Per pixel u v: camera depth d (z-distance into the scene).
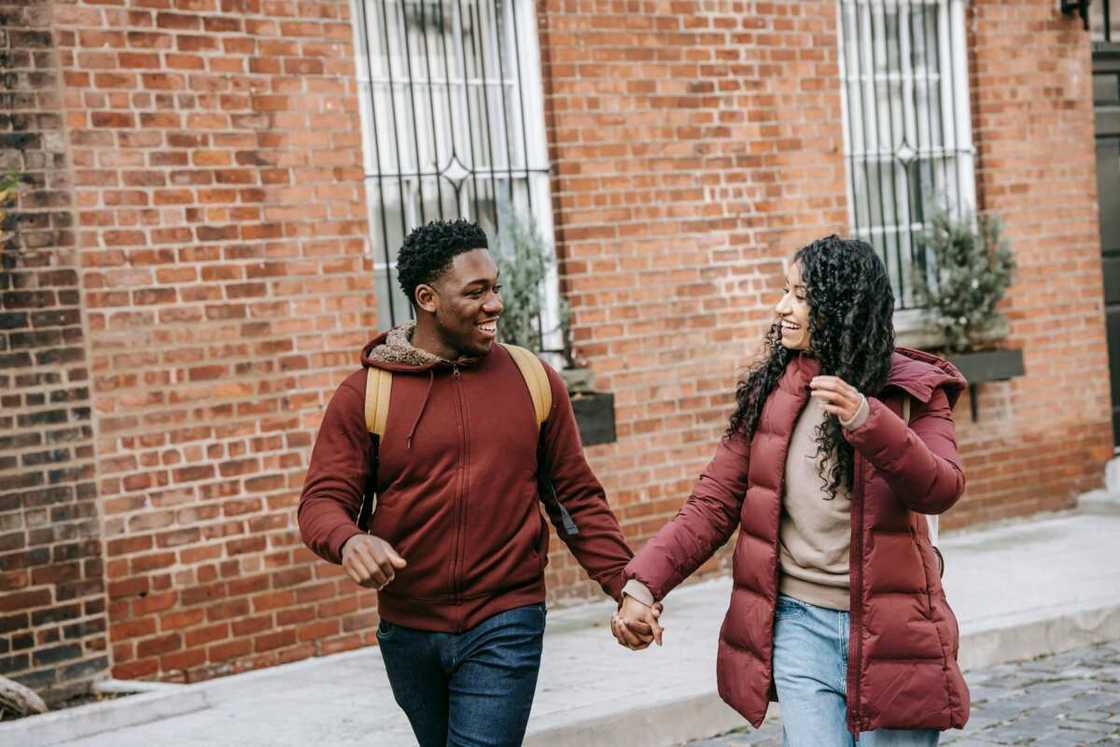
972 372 9.30
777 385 3.59
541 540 3.67
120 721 5.98
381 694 6.34
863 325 3.43
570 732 5.53
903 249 9.48
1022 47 9.80
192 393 6.72
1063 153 9.98
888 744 3.43
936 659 3.40
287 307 7.00
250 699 6.35
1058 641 7.11
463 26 7.86
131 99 6.56
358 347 7.23
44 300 6.34
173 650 6.66
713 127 8.49
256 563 6.90
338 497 3.55
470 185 7.87
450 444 3.54
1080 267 10.05
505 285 7.66
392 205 7.63
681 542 3.65
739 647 3.56
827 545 3.46
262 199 6.93
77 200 6.42
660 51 8.30
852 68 9.28
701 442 8.46
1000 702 6.23
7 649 6.23
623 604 3.64
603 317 8.12
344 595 7.18
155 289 6.62
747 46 8.60
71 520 6.40
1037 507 9.88
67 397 6.39
